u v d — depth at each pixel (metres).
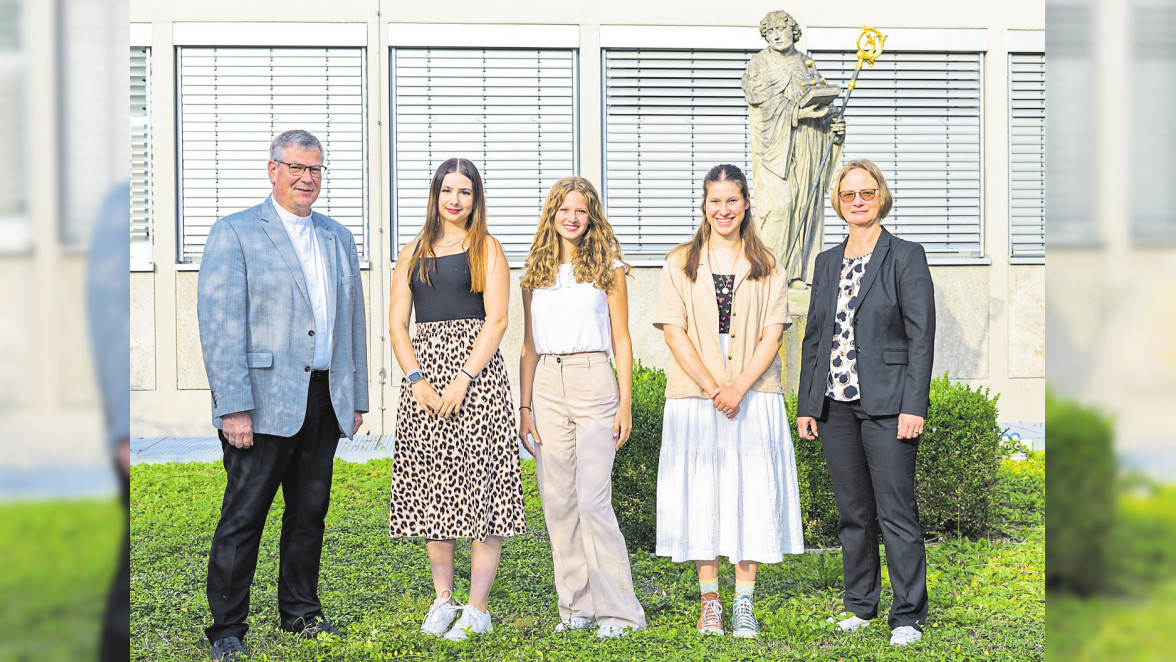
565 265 4.11
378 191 10.81
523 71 11.04
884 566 5.33
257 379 3.86
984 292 11.34
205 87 10.72
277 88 10.77
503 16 10.94
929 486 5.74
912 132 11.38
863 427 4.11
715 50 11.20
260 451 3.86
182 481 7.68
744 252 4.19
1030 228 11.53
